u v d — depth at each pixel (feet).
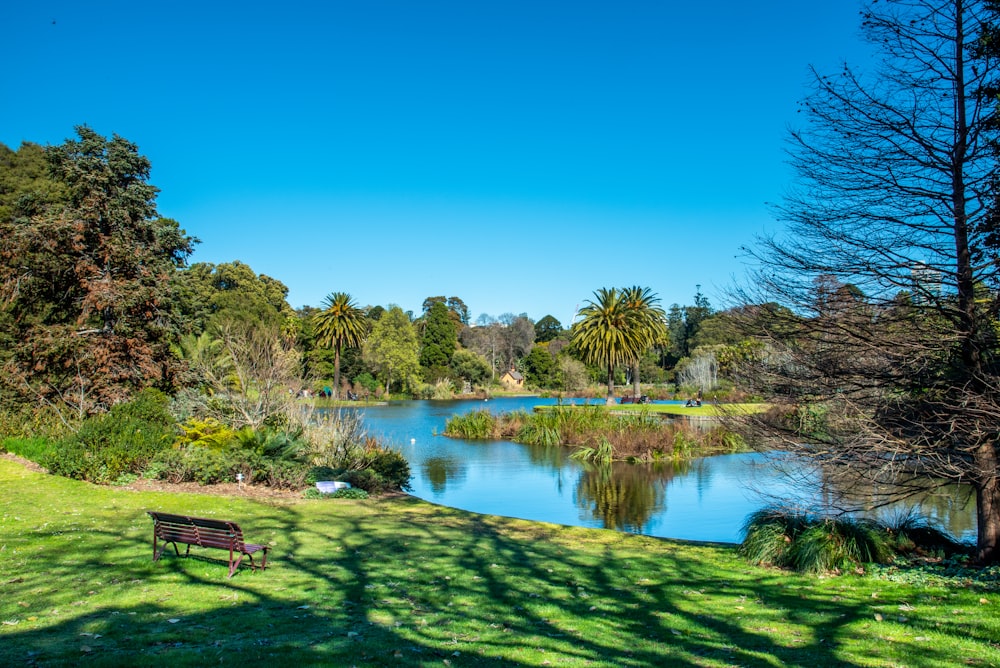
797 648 19.53
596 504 57.26
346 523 40.93
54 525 35.55
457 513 46.83
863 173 30.68
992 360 29.09
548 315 427.74
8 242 69.67
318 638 19.30
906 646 19.48
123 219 82.64
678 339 314.96
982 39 28.66
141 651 17.53
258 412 69.31
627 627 21.95
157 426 56.44
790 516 34.63
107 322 73.82
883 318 30.27
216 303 188.85
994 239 28.91
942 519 46.88
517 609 23.98
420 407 208.95
